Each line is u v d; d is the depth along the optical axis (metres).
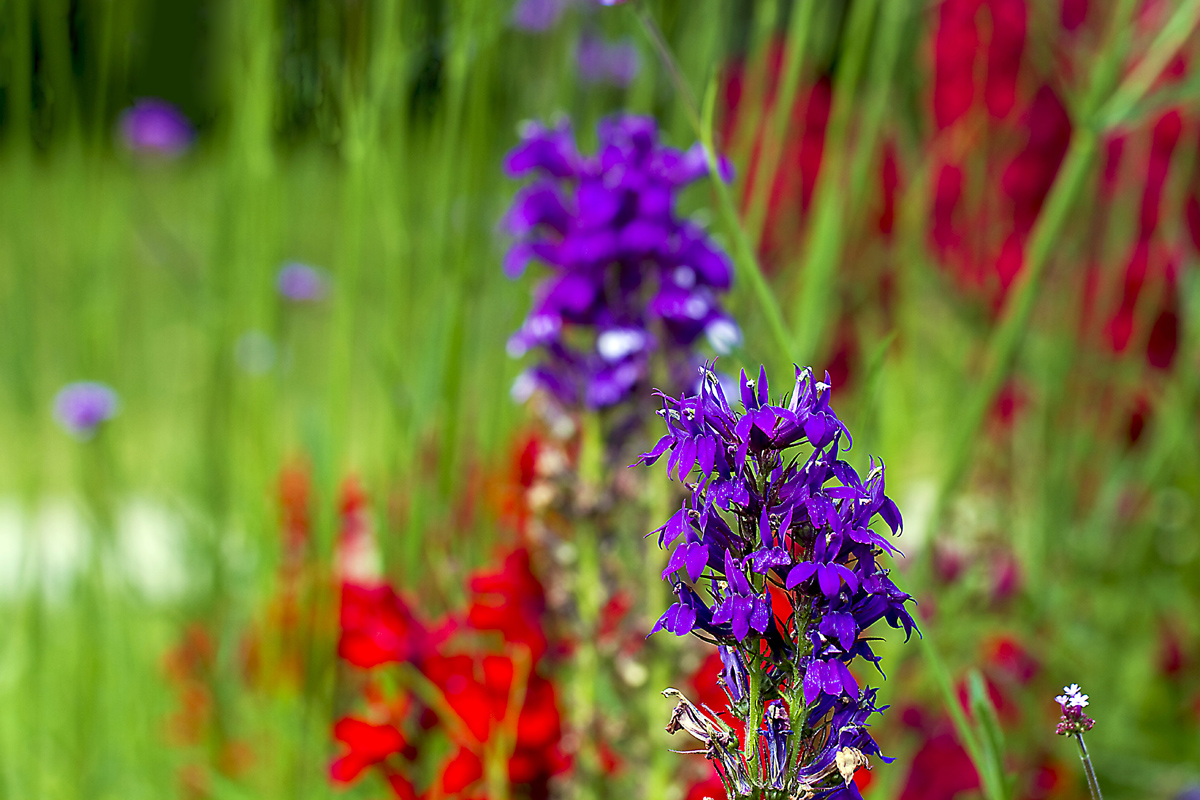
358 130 1.22
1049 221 1.16
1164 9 1.36
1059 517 1.37
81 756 1.25
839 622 0.75
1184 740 1.33
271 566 1.25
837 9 1.34
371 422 1.27
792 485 0.78
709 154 1.11
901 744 1.26
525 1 1.29
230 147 1.28
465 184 1.22
